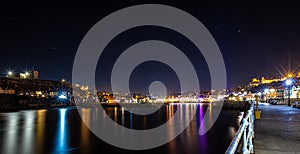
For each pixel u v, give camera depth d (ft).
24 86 328.49
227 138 64.28
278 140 31.99
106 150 51.34
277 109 101.55
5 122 115.24
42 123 111.55
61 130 85.66
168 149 51.60
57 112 203.31
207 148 51.62
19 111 214.07
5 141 62.39
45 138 67.26
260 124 49.39
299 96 184.85
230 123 103.76
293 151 25.86
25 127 94.89
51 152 49.70
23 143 59.57
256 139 32.71
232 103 237.04
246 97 332.80
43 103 289.53
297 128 43.32
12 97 244.01
